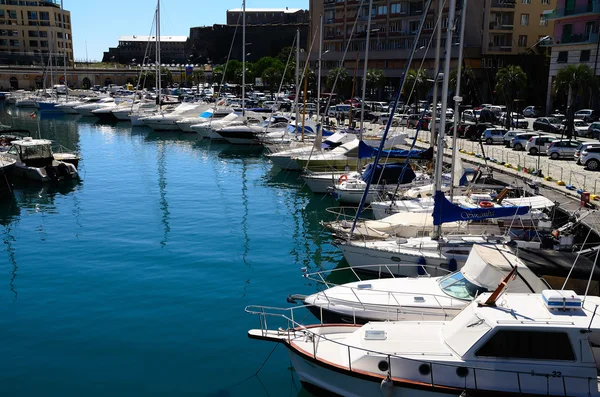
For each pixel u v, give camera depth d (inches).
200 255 892.6
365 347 449.7
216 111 2573.8
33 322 654.5
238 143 2201.0
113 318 663.1
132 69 6028.5
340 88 3506.4
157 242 963.3
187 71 5851.4
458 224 821.2
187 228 1051.9
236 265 846.5
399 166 1123.3
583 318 419.5
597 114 2235.5
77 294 736.3
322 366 455.8
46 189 1414.9
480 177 1162.0
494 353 415.8
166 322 653.3
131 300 714.8
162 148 2156.7
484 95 3083.2
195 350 589.3
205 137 2383.1
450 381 419.2
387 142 1596.9
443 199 740.7
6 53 5713.6
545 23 3112.7
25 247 941.2
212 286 762.2
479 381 414.6
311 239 983.0
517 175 1242.0
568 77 2098.9
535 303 445.4
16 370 550.3
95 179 1550.2
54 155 1668.3
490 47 3034.0
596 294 546.0
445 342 446.0
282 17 7436.0
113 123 3090.6
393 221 839.7
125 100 3636.8
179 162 1836.9
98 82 5940.0
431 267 716.7
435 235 759.1
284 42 6811.0
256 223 1087.6
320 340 490.6
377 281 613.6
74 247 938.7
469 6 2844.5
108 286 762.8
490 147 1737.2
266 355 581.3
